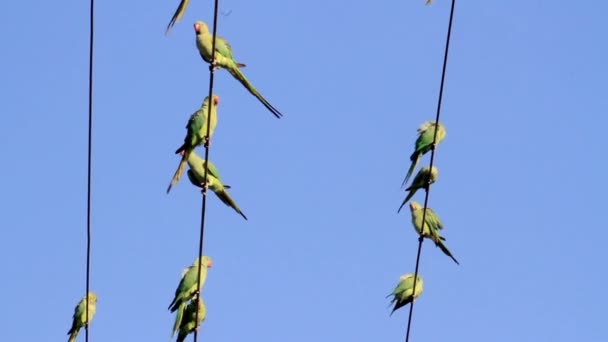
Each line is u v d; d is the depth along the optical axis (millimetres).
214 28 12617
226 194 16000
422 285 17891
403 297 17719
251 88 16094
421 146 17172
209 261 16516
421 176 17031
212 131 15781
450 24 12680
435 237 17781
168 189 15578
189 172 15844
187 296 16250
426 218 17719
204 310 16391
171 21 12953
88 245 13781
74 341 17781
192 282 16219
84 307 17703
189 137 15547
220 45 15859
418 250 15258
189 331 16281
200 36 15828
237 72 16031
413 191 17188
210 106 12961
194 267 16344
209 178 15750
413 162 17281
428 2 13195
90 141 13070
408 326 15156
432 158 14469
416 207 17891
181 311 16250
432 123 17328
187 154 15578
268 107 15859
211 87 12875
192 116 15562
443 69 12977
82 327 17734
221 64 15906
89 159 13195
